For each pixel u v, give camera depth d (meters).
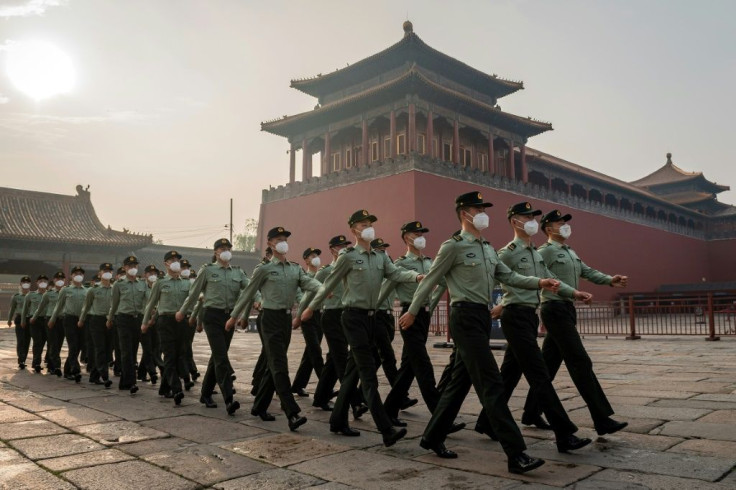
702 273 65.94
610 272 50.22
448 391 5.61
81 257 41.53
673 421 6.80
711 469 4.94
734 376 10.54
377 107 38.47
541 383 5.69
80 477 5.18
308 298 7.88
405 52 38.94
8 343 23.66
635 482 4.68
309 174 43.62
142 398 9.51
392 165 35.25
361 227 6.70
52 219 41.91
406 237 8.74
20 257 39.47
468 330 5.39
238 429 7.04
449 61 40.28
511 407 7.96
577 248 46.81
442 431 5.57
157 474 5.25
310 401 9.02
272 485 4.89
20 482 5.05
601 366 12.70
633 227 54.47
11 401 9.23
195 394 9.86
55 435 6.77
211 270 8.63
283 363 7.27
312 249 10.84
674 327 28.28
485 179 38.53
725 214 67.75
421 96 37.03
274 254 7.83
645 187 77.81
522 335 5.79
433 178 35.00
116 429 7.07
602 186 54.59
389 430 5.89
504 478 4.92
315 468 5.35
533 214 6.37
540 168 48.97
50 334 13.29
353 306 6.54
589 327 26.77
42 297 13.61
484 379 5.23
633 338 21.20
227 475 5.19
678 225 62.41
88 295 11.34
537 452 5.72
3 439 6.57
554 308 6.20
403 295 8.71
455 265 5.57
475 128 40.78
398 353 16.97
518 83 44.25
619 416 7.20
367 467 5.34
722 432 6.18
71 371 11.95
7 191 41.56
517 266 6.26
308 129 43.34
